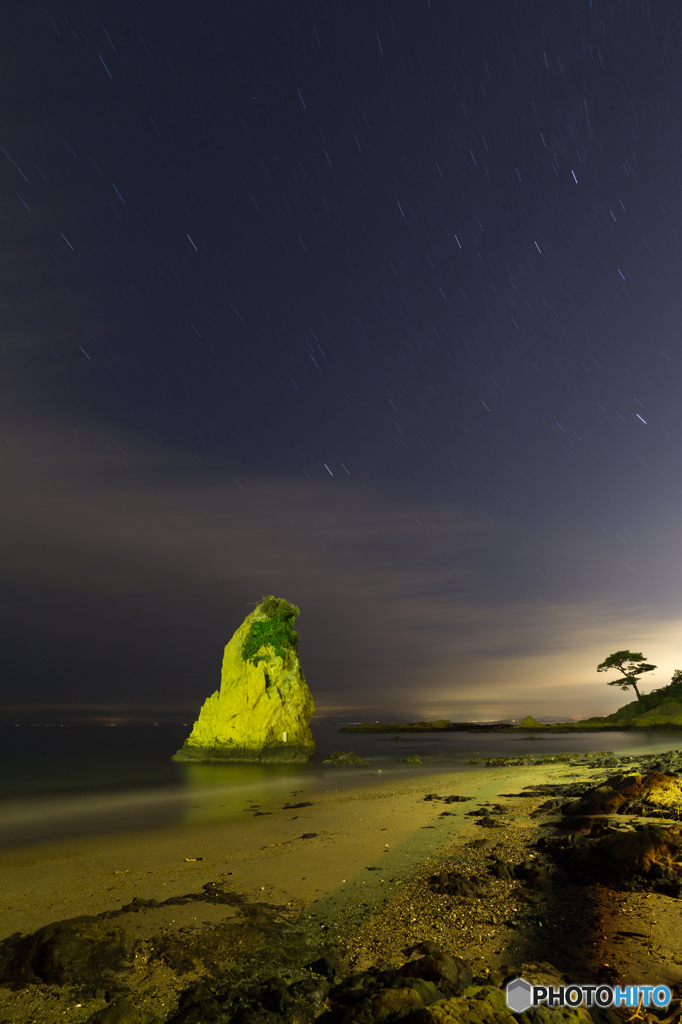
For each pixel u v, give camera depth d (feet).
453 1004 22.29
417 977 27.32
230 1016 25.23
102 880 47.70
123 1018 24.82
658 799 59.06
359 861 50.57
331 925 36.01
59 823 78.84
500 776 111.65
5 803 98.53
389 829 63.62
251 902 40.73
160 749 244.01
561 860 46.88
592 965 29.48
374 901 40.14
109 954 30.63
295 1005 25.40
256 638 170.50
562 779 96.94
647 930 33.42
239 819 77.00
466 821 65.41
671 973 28.40
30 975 29.07
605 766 110.93
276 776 128.98
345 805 83.56
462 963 28.60
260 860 52.21
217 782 121.80
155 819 80.12
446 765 146.51
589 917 35.73
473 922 35.58
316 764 152.05
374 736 322.96
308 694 170.81
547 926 34.60
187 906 39.96
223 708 166.91
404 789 99.40
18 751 231.71
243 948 32.58
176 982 28.76
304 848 56.24
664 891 39.37
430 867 47.62
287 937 34.22
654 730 287.07
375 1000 23.88
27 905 41.39
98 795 107.14
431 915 36.96
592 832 52.11
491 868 45.75
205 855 55.62
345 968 29.91
